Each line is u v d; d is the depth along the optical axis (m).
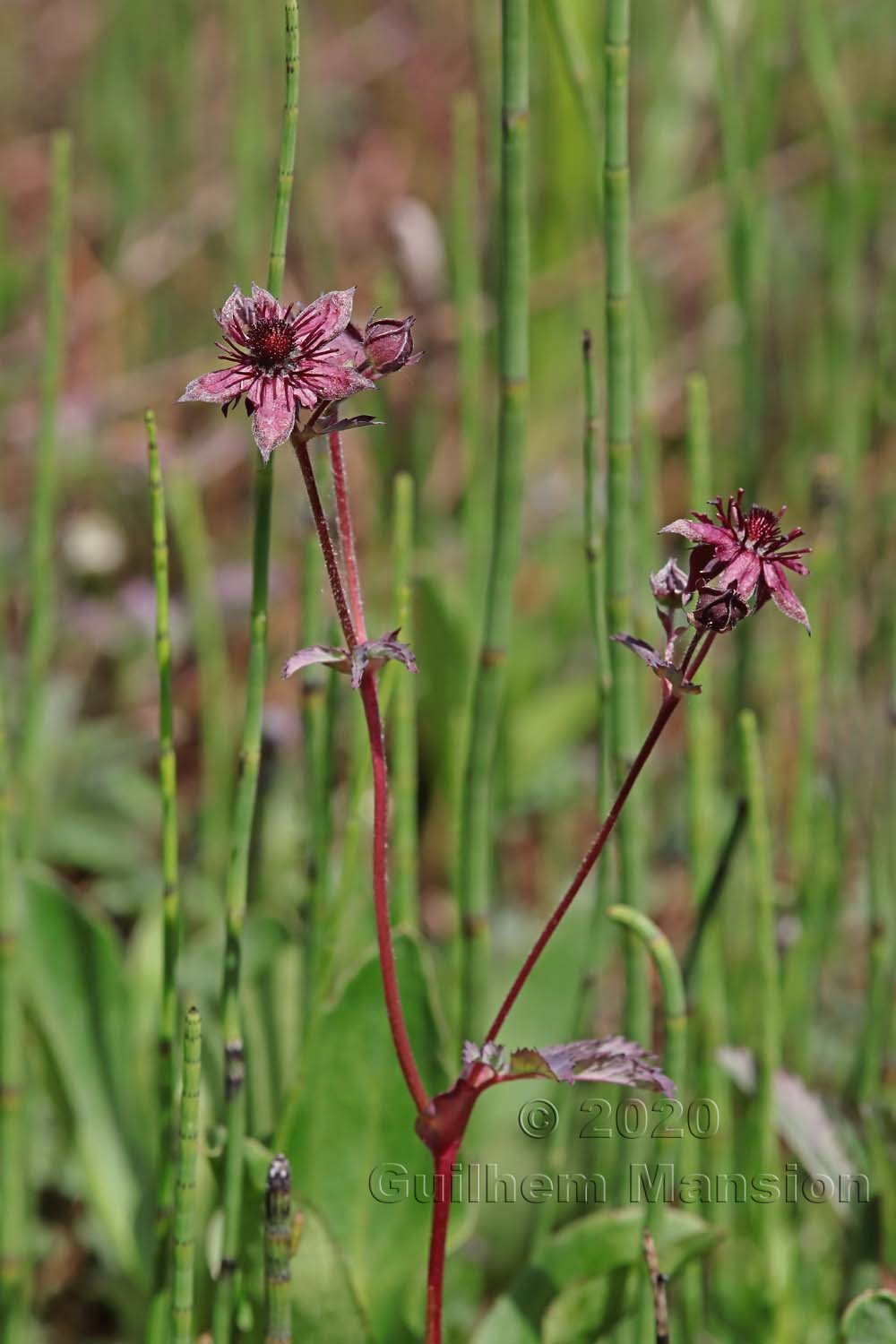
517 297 0.82
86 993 0.88
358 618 0.76
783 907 0.92
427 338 1.21
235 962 0.80
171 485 1.00
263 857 1.01
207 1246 0.83
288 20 0.76
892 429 1.08
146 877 1.06
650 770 0.98
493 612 0.84
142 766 1.21
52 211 0.91
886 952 0.88
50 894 0.88
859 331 1.19
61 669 1.26
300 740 1.07
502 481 0.83
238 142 1.24
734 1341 0.87
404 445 1.22
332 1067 0.83
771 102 1.08
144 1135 0.88
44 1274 0.90
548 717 1.16
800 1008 0.91
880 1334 0.81
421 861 1.17
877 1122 0.87
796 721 1.10
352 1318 0.81
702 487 0.86
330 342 0.74
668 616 0.76
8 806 0.82
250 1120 0.85
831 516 0.92
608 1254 0.83
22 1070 0.83
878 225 1.18
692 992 0.87
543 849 1.16
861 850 0.98
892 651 0.90
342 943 0.89
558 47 0.86
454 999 0.89
